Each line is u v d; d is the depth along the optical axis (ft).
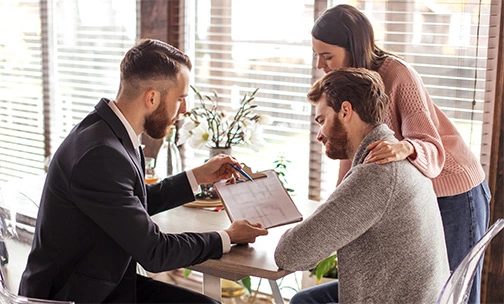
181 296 7.01
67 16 11.51
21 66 12.24
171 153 8.76
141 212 6.14
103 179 6.02
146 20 10.50
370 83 6.07
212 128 8.18
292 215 7.13
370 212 5.74
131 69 6.40
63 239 6.24
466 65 8.52
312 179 9.79
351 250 5.99
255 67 10.00
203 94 10.50
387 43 8.95
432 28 8.65
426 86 8.82
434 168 6.48
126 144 6.38
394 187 5.75
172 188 7.42
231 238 6.63
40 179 9.18
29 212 7.53
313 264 6.02
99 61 11.32
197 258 6.39
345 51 7.17
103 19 11.12
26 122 12.44
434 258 5.96
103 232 6.25
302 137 9.81
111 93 11.32
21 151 12.63
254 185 7.30
